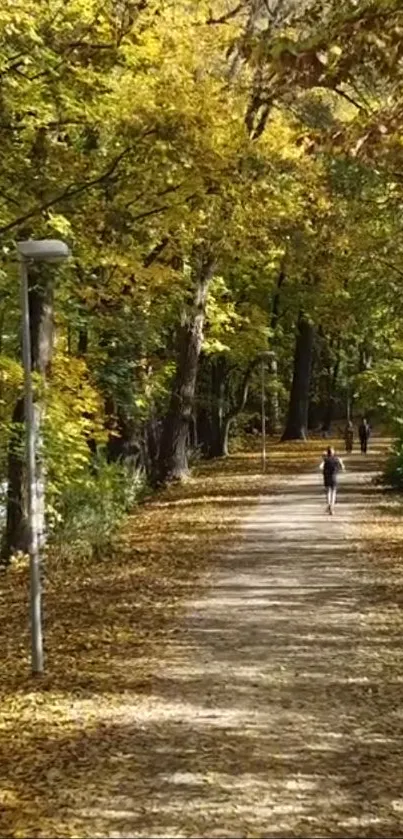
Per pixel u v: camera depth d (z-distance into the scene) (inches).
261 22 951.6
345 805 327.0
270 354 1708.9
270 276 1755.7
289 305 1882.4
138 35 666.8
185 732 404.2
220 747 385.1
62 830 309.9
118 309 958.4
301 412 2320.4
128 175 691.4
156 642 567.5
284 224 1024.9
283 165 879.1
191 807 326.0
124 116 665.6
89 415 972.6
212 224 917.2
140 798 334.3
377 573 767.7
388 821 314.0
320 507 1208.2
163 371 1282.0
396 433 1456.7
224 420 2012.8
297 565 810.8
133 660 528.7
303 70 434.3
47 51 603.5
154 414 1587.1
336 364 2603.3
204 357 1852.9
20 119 665.0
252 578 760.3
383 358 1818.4
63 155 666.2
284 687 468.8
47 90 638.5
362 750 380.2
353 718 420.5
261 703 443.5
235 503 1261.1
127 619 635.5
